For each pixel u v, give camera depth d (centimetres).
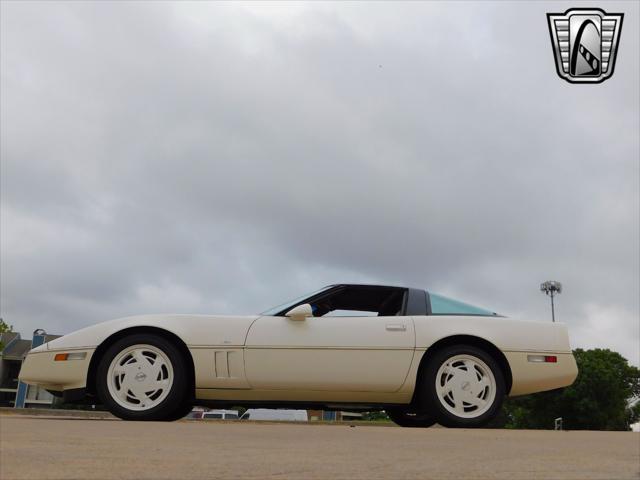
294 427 338
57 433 229
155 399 421
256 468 153
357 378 436
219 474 142
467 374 437
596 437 303
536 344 450
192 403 452
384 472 153
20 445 182
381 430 326
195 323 441
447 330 445
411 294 477
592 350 3878
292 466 159
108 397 418
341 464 165
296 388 437
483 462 177
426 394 434
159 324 434
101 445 192
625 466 174
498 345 444
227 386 434
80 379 424
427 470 158
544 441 263
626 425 3909
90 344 429
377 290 481
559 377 448
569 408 3738
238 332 439
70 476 132
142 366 425
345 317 451
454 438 272
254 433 271
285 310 464
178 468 149
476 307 477
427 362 442
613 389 3656
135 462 157
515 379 442
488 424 436
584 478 150
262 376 433
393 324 446
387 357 438
